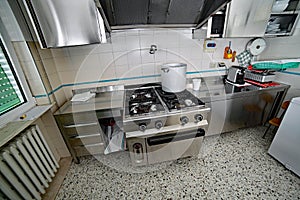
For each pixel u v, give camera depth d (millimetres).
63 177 1302
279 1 1335
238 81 1645
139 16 1150
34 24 888
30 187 949
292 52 1528
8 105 1012
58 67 1439
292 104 1129
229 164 1330
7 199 813
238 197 1056
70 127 1254
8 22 967
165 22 1267
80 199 1112
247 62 1831
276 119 1455
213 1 1035
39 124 1280
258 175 1205
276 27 1449
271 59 1769
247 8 1248
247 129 1802
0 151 807
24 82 1105
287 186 1100
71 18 900
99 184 1227
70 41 969
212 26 1335
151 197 1100
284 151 1229
